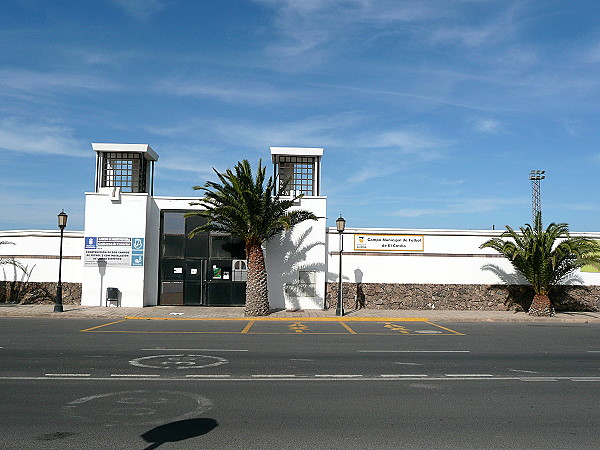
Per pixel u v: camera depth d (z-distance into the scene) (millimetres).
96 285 25078
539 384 9508
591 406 7992
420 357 12367
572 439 6395
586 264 23984
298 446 6000
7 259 26641
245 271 26094
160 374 9977
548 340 16062
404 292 26594
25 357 11680
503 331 18672
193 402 7930
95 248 25141
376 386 9180
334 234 26609
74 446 5930
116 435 6340
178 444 6027
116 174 26078
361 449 5934
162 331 17141
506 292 26812
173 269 26047
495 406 7934
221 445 6004
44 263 26250
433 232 26891
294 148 26094
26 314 21688
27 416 7117
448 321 22578
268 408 7641
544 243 24281
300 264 25859
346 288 26422
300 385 9172
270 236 23828
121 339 14891
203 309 24797
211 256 26125
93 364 10930
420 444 6137
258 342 14672
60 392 8492
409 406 7867
